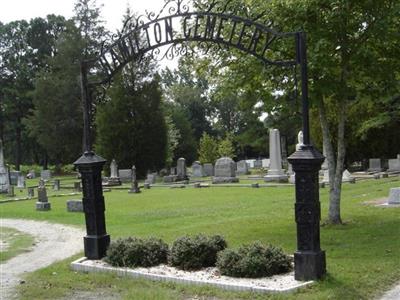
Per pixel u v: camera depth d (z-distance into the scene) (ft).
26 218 67.92
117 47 33.91
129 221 58.03
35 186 147.84
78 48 205.16
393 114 132.87
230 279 26.76
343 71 41.19
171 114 240.12
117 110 171.73
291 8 37.29
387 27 37.60
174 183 130.11
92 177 33.83
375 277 26.32
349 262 29.76
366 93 46.03
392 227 41.29
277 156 116.88
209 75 45.55
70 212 71.51
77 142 206.28
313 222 25.77
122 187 122.93
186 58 44.83
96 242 33.65
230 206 67.36
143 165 176.96
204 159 193.88
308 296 23.41
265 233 42.29
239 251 28.14
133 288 26.96
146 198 88.63
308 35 37.93
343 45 39.34
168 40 31.91
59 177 202.69
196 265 29.48
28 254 41.04
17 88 250.16
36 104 207.82
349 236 38.32
